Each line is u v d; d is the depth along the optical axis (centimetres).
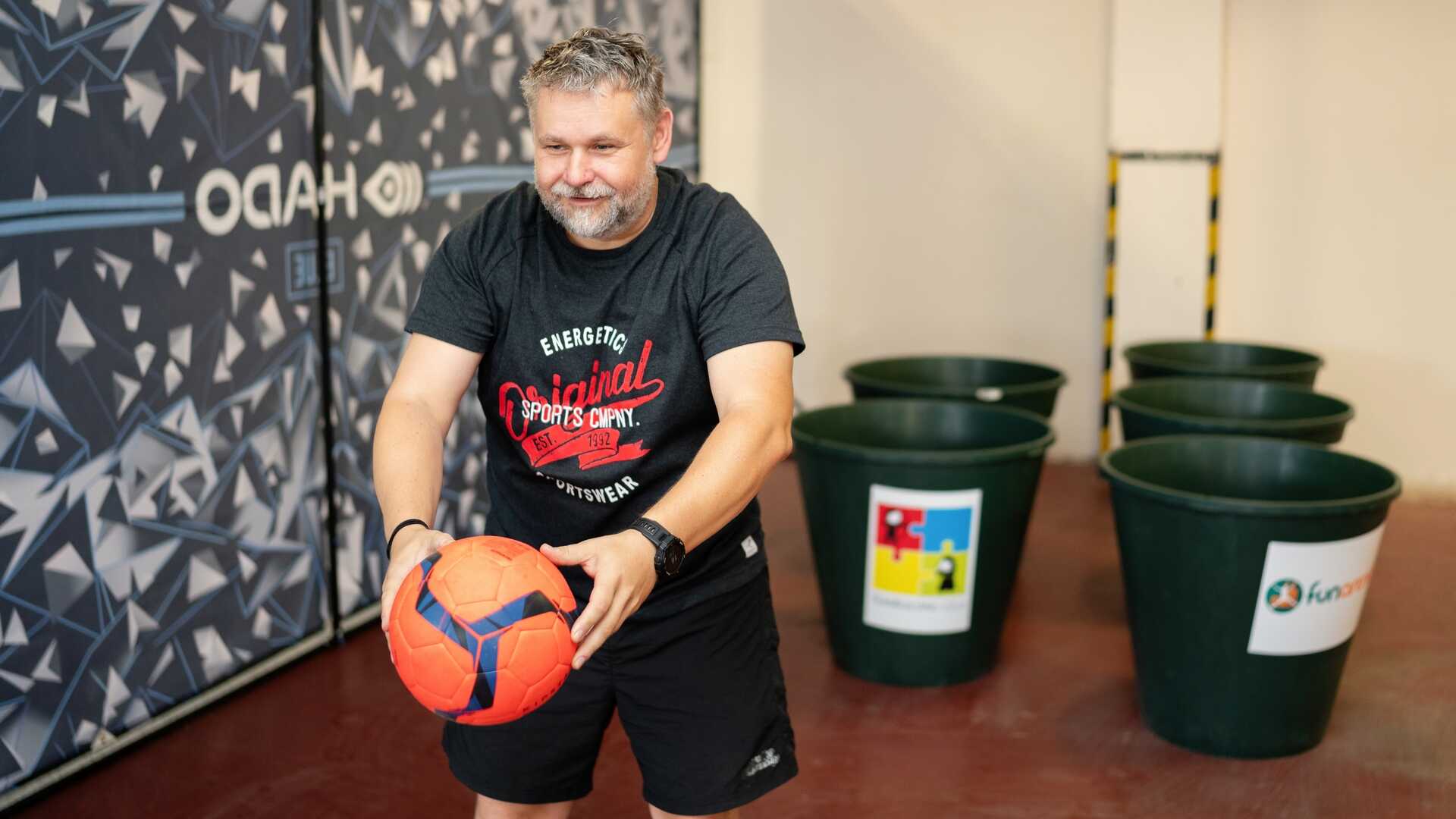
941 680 361
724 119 609
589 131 161
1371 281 548
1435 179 534
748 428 165
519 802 200
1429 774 309
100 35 277
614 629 154
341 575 379
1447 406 547
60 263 273
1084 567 462
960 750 322
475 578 153
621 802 294
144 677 311
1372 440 559
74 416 281
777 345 174
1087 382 588
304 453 358
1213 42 543
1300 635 306
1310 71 542
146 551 306
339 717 333
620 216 168
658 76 168
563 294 180
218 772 303
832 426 402
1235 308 568
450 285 185
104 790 292
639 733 197
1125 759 317
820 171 600
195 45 303
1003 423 393
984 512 349
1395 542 488
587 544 152
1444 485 552
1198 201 553
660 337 179
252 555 341
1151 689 329
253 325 331
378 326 383
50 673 284
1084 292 580
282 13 329
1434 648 387
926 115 584
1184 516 306
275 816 285
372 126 370
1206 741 319
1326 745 325
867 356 609
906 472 344
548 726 195
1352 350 556
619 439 182
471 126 418
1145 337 570
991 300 591
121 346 291
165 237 300
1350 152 543
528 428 186
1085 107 567
